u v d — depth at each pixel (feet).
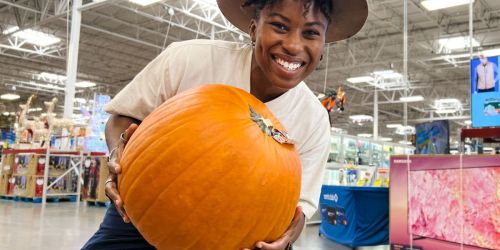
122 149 3.09
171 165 2.53
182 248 2.58
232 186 2.51
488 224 10.19
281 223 2.73
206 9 36.99
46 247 13.34
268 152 2.69
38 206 25.55
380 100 67.77
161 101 3.95
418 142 14.07
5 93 78.69
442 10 34.96
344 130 94.84
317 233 20.66
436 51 42.52
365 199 16.63
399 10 36.04
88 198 26.99
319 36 3.43
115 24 43.68
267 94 3.98
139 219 2.62
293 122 4.18
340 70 50.60
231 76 3.88
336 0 3.78
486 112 11.06
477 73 11.25
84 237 15.33
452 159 11.02
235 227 2.52
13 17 43.01
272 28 3.35
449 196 10.97
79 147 29.58
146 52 52.85
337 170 24.31
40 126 30.76
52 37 40.98
